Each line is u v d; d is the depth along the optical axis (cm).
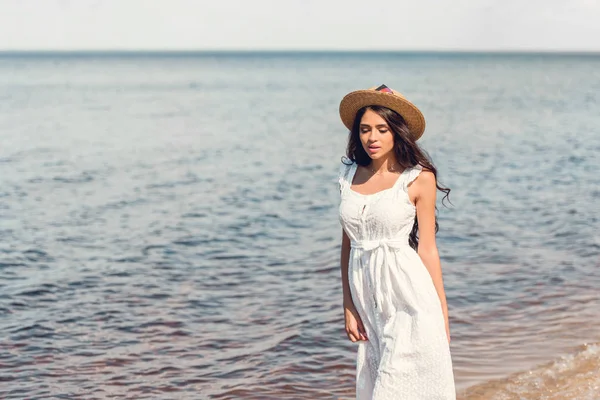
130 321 763
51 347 687
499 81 9350
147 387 592
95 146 2667
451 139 2881
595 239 1088
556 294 809
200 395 573
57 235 1207
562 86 7838
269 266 998
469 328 702
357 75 11975
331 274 952
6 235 1206
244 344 688
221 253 1077
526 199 1482
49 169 2053
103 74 12581
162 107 4922
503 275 900
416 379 347
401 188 356
